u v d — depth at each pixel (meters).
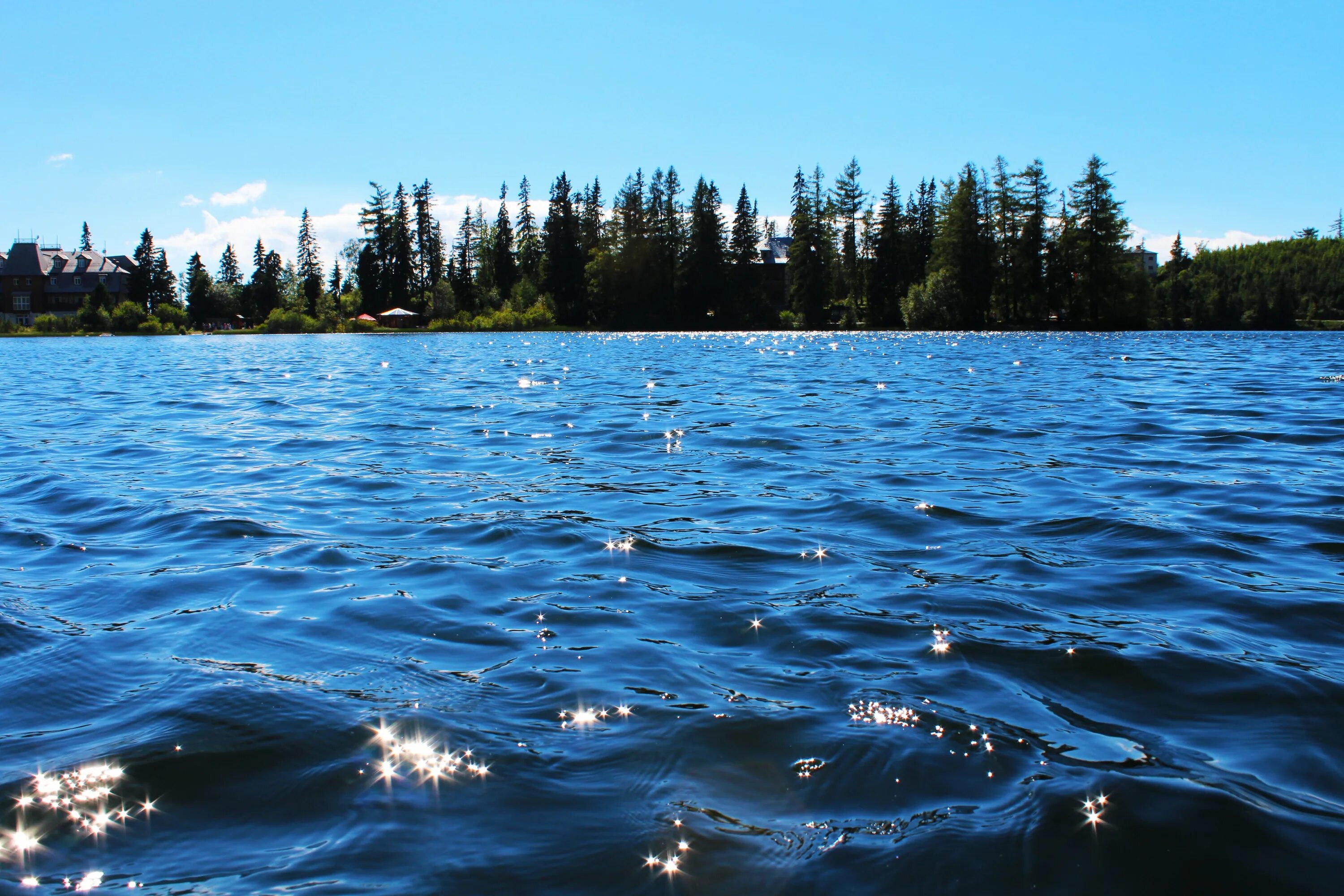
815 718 3.16
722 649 3.85
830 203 85.69
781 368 24.81
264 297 101.19
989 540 5.71
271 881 2.29
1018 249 71.06
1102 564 5.14
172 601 4.61
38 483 8.09
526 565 5.23
